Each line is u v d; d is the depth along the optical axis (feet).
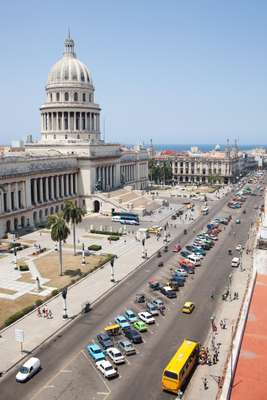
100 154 619.26
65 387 167.43
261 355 187.83
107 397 160.56
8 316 231.30
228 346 198.08
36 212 489.67
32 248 378.12
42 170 495.82
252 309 238.48
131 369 180.14
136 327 216.95
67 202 354.54
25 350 196.34
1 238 418.92
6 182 429.38
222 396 147.84
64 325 222.89
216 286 281.13
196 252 361.51
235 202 652.89
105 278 297.94
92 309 244.42
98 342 204.13
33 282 285.84
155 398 160.25
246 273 307.78
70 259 342.85
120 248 382.42
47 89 649.61
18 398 160.45
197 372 176.76
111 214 549.54
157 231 437.17
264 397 156.35
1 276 298.15
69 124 639.35
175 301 255.91
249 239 415.23
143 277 301.43
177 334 212.02
